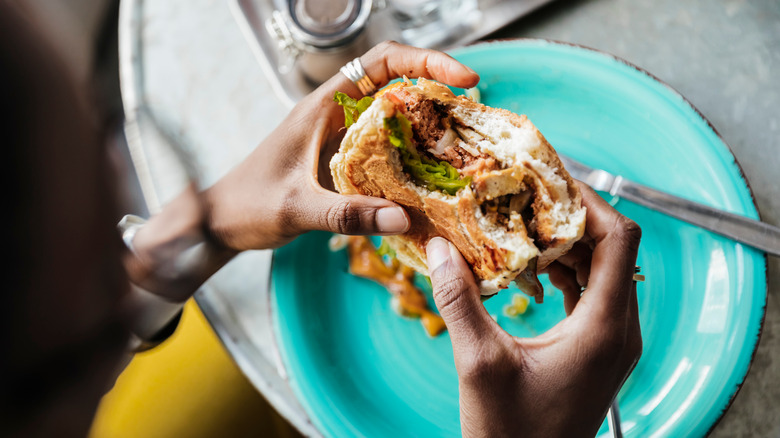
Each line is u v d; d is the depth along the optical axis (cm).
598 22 43
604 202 30
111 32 56
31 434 19
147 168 41
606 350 28
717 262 35
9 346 16
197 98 44
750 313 33
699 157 36
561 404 28
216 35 45
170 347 41
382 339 38
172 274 35
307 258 38
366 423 36
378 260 39
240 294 40
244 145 43
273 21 42
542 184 27
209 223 37
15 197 15
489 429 28
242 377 41
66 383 19
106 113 45
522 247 27
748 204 35
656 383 35
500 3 42
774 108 40
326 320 38
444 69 34
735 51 41
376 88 36
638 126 38
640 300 36
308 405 36
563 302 37
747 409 35
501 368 28
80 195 17
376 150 28
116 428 40
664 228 36
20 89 15
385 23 43
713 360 34
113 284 19
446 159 29
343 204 31
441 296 28
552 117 39
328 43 40
